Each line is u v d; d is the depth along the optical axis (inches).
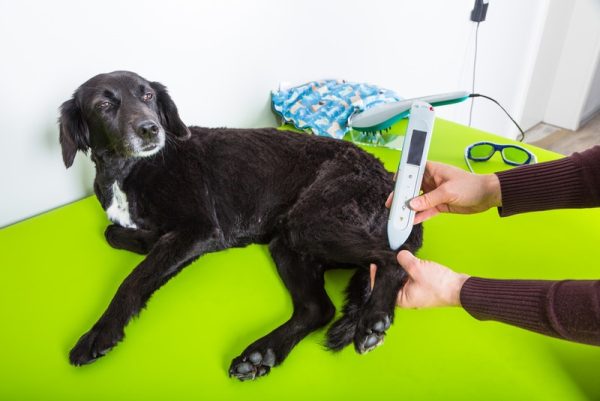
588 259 41.2
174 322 34.8
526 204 35.9
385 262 35.5
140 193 41.9
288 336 33.5
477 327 34.5
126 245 41.7
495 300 26.7
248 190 44.6
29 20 39.1
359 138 59.4
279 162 45.0
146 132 38.7
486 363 31.8
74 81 43.9
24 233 43.3
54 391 29.7
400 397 29.6
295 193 43.9
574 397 29.5
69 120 40.1
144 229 42.9
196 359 32.1
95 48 43.9
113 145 39.8
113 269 39.7
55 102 43.5
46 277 38.5
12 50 39.2
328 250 38.5
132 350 32.5
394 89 85.0
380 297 33.2
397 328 34.4
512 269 40.1
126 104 39.7
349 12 67.3
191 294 37.5
